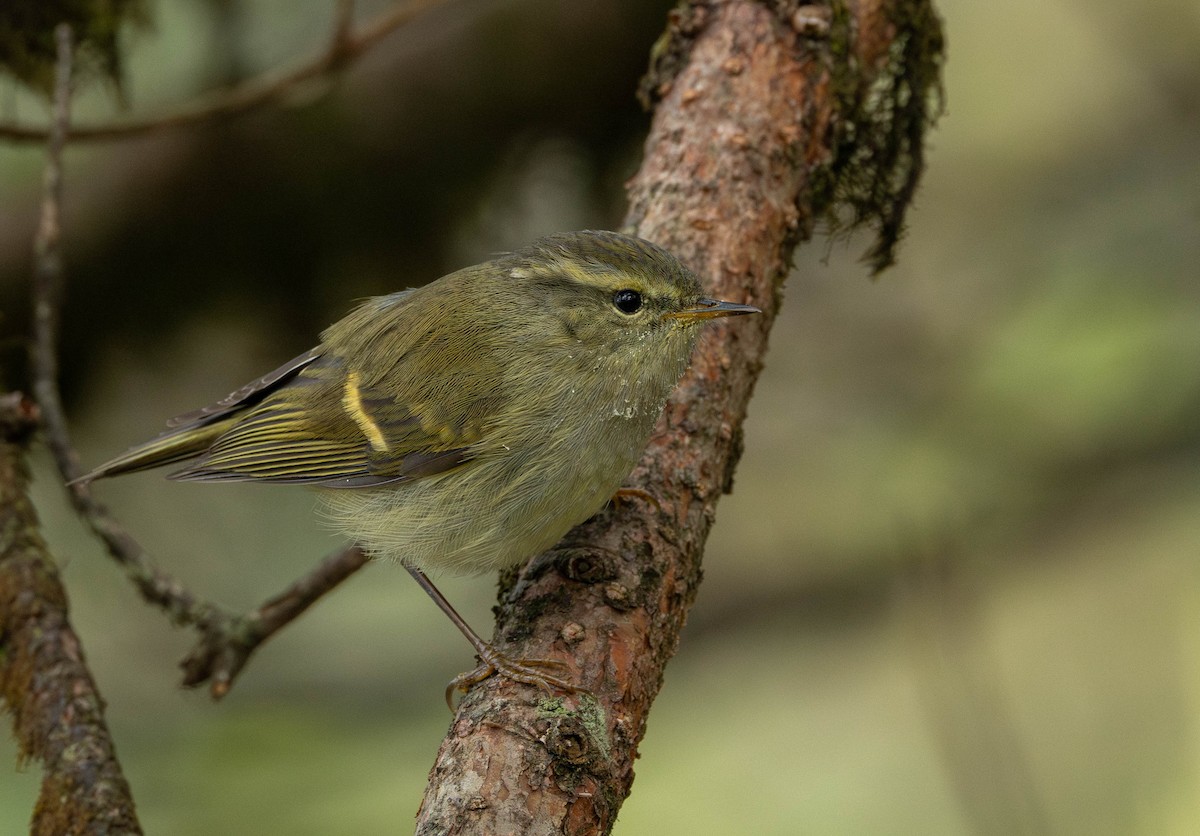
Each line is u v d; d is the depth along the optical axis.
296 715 10.94
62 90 8.77
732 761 12.11
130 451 7.65
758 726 12.40
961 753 10.78
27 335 11.78
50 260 8.56
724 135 7.20
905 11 7.64
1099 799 11.88
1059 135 13.88
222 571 12.82
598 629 5.67
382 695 11.68
